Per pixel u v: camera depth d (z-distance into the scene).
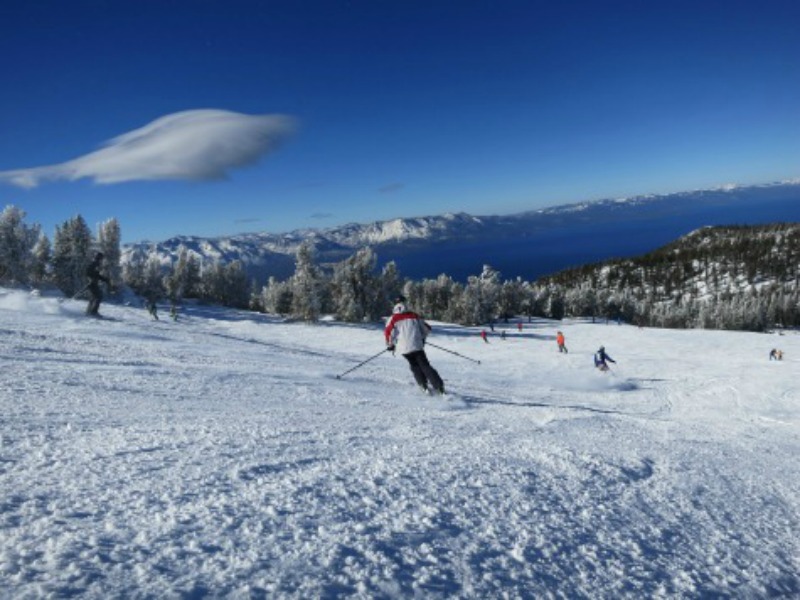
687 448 4.96
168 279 59.69
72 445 2.83
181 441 3.06
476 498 2.51
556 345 38.53
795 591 2.27
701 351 36.91
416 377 7.76
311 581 1.52
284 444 3.23
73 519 1.77
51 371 5.70
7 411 3.55
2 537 1.57
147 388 5.41
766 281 161.50
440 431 4.32
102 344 9.77
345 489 2.39
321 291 50.22
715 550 2.49
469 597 1.62
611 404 13.08
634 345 40.56
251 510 2.00
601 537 2.33
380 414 5.14
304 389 6.57
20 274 43.09
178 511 1.93
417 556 1.80
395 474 2.71
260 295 69.94
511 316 79.88
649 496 3.11
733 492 3.62
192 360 8.93
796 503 3.71
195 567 1.51
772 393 15.51
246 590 1.42
